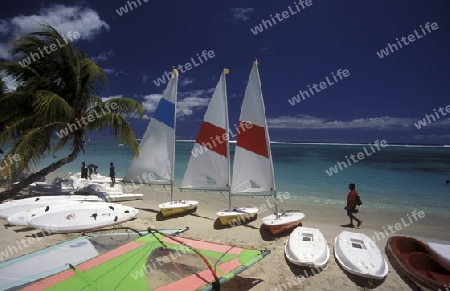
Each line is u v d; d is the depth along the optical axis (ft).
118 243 25.11
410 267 24.27
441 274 24.90
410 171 103.09
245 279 23.94
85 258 22.20
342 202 53.42
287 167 115.85
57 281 17.29
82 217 34.12
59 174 86.58
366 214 45.01
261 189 34.42
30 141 37.86
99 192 50.16
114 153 182.29
